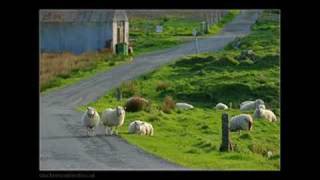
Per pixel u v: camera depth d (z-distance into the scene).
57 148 75.00
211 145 80.38
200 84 151.50
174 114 114.62
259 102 124.81
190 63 174.12
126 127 96.38
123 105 120.19
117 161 67.38
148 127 90.00
